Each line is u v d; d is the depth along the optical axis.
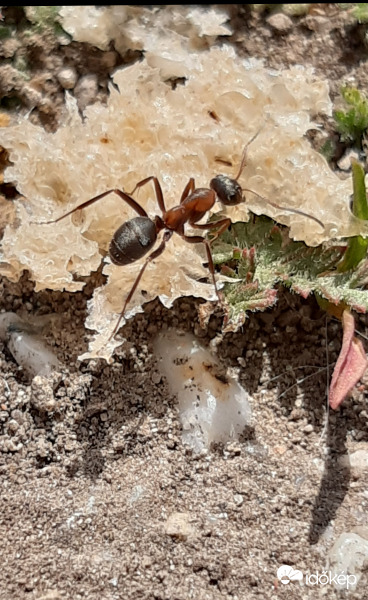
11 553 0.07
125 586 0.07
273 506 0.07
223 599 0.07
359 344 0.07
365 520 0.07
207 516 0.07
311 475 0.07
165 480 0.07
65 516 0.07
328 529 0.07
